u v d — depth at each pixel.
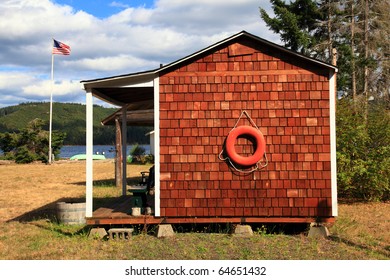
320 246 7.84
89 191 8.70
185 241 8.20
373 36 26.17
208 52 8.69
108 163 40.03
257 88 8.60
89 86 8.86
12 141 42.91
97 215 8.81
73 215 10.16
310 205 8.45
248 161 8.45
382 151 12.81
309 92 8.54
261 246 7.80
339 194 14.01
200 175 8.57
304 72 8.57
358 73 26.12
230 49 8.66
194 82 8.66
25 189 17.72
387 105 24.97
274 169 8.51
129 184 18.03
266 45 8.62
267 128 8.55
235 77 8.62
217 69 8.66
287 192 8.48
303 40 24.44
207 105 8.63
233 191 8.53
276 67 8.61
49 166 35.69
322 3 27.20
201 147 8.59
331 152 8.47
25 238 8.89
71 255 7.49
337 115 13.41
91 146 8.80
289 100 8.56
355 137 12.84
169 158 8.62
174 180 8.59
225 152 8.57
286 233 8.84
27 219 11.02
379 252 7.52
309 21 26.34
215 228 9.03
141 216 8.59
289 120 8.53
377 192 13.17
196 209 8.54
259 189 8.51
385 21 25.88
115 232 8.46
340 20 26.27
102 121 18.41
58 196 15.26
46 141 44.03
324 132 8.50
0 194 16.12
